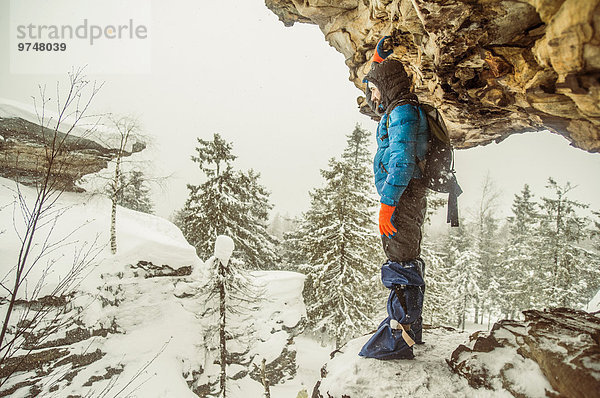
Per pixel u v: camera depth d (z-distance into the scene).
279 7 5.29
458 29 2.18
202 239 24.88
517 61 2.13
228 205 24.78
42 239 14.54
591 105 1.51
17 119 16.34
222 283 15.68
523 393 1.58
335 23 4.66
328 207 21.23
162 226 22.98
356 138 23.27
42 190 3.54
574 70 1.34
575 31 1.20
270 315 20.05
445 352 2.41
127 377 13.76
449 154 2.25
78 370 13.12
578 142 2.07
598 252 18.69
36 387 11.81
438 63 2.72
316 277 20.25
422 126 2.20
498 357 1.88
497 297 30.69
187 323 17.16
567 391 1.40
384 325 2.35
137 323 15.82
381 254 19.80
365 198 20.25
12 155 16.45
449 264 31.28
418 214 2.22
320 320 21.72
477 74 2.63
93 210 19.39
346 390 2.01
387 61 2.38
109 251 16.47
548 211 17.23
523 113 2.76
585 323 1.87
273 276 23.19
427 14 2.15
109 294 15.25
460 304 29.03
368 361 2.28
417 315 2.23
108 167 19.42
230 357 17.64
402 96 2.28
